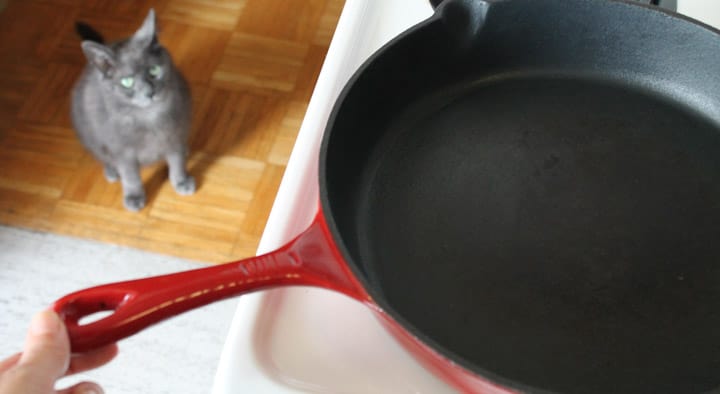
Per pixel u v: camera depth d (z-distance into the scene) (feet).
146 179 5.49
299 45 6.06
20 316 4.83
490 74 2.24
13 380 1.52
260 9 6.26
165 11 6.24
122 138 4.96
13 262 5.03
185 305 1.61
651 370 1.74
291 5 6.29
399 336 1.73
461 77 2.22
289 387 1.83
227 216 5.26
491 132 2.14
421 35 2.05
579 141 2.11
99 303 1.62
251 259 1.66
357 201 2.04
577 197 2.00
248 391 1.83
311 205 2.07
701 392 1.70
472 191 2.03
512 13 2.11
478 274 1.89
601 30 2.15
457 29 2.10
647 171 2.04
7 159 5.47
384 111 2.13
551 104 2.19
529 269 1.89
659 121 2.15
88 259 5.07
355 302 1.95
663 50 2.14
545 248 1.92
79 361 1.73
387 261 1.93
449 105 2.20
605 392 1.71
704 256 1.89
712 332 1.78
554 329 1.80
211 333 4.76
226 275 1.63
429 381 1.85
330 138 1.86
